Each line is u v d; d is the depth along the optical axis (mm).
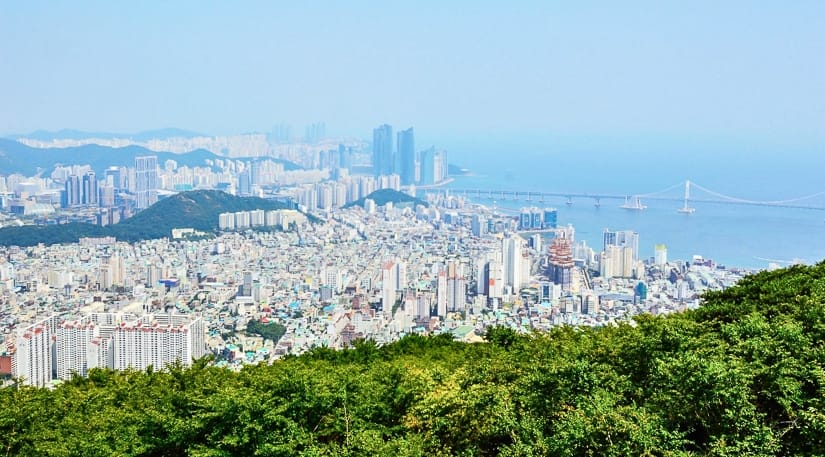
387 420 12414
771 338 11148
